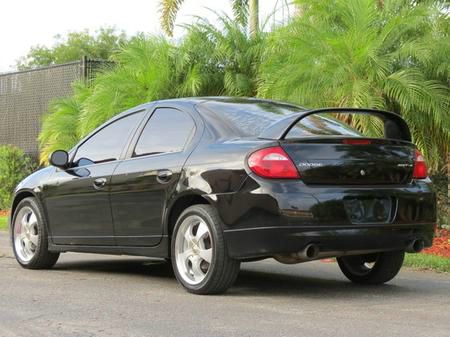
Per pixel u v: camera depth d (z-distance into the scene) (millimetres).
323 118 6629
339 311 5352
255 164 5598
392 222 5859
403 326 4820
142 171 6520
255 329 4727
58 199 7477
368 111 6297
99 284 6727
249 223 5590
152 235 6453
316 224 5500
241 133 6012
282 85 11211
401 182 6062
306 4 11953
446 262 7980
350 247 5641
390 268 6578
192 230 6074
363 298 5969
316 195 5539
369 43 10766
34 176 7957
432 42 10914
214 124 6219
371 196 5773
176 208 6250
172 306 5543
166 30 18531
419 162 6246
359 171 5773
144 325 4883
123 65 15266
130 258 9047
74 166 7457
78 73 19969
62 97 19281
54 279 7070
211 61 14812
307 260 5703
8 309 5465
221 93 14641
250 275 7430
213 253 5789
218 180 5797
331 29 11359
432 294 6215
